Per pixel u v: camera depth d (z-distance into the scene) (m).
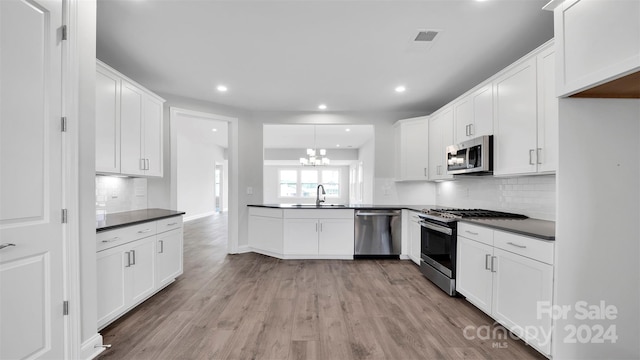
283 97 4.03
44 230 1.49
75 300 1.66
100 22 2.18
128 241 2.35
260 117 4.75
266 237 4.37
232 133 4.52
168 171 3.85
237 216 4.55
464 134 3.20
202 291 2.91
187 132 8.20
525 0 1.92
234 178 4.53
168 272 2.98
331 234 4.12
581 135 1.60
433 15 2.11
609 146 1.61
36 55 1.45
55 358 1.55
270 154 10.87
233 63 2.93
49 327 1.52
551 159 2.02
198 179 9.44
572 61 1.52
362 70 3.10
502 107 2.53
